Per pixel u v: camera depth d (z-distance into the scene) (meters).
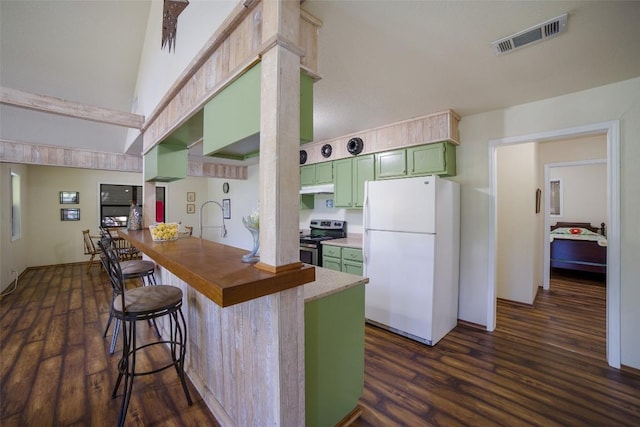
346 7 1.41
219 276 1.10
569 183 6.22
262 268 1.20
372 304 3.08
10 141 3.97
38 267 6.04
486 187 2.99
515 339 2.79
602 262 4.86
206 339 1.89
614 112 2.29
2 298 4.03
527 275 3.79
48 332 2.91
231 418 1.60
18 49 2.87
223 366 1.67
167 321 2.67
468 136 3.10
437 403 1.86
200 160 5.82
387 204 2.94
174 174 2.95
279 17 1.11
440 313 2.76
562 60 1.95
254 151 1.78
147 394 1.96
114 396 1.90
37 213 6.06
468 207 3.12
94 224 6.69
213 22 1.67
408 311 2.78
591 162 4.09
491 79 2.22
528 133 2.71
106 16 2.94
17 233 5.24
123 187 7.08
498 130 2.89
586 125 2.41
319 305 1.48
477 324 3.06
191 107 1.93
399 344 2.67
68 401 1.86
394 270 2.89
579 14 1.49
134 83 3.80
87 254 6.30
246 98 1.35
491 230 2.97
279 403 1.20
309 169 4.62
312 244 4.06
